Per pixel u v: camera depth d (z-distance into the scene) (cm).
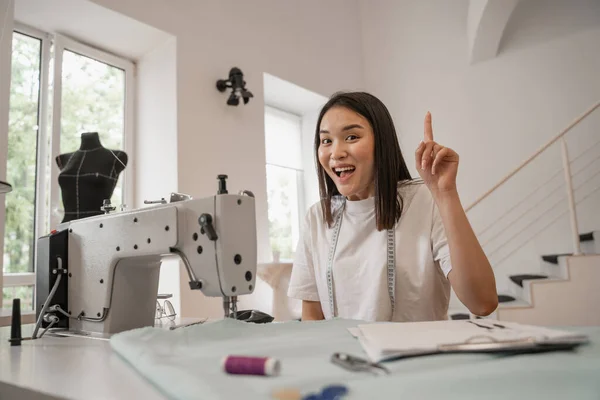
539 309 303
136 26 263
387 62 462
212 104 297
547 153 379
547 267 350
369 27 477
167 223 89
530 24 396
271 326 82
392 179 110
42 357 71
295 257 133
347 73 443
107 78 287
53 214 245
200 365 53
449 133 421
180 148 272
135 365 57
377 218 112
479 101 411
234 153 306
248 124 321
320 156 113
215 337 72
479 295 93
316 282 128
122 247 95
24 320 157
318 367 50
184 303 255
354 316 116
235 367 47
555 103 381
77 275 104
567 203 370
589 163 366
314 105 420
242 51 326
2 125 207
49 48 262
